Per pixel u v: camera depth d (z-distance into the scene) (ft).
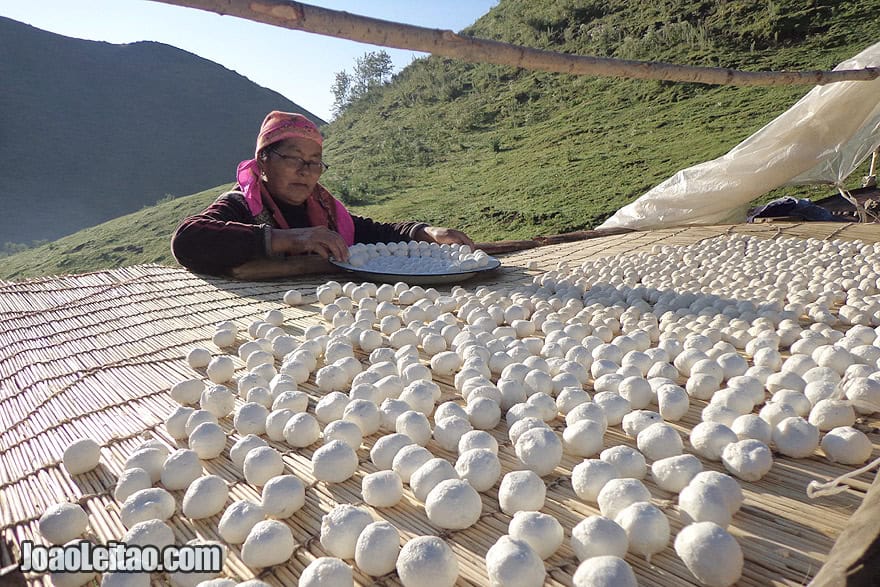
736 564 2.47
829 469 3.35
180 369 5.46
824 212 14.66
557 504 3.21
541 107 49.11
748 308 6.23
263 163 9.50
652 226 15.30
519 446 3.48
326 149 65.26
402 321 6.61
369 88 83.15
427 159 48.70
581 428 3.64
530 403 4.09
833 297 6.52
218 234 8.31
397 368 5.08
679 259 9.41
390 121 63.52
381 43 3.76
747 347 5.20
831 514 2.93
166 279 8.93
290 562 2.86
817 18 36.58
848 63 12.68
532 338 5.65
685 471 3.16
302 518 3.19
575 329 5.78
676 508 3.07
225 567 2.84
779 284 7.25
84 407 4.72
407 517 3.13
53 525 3.01
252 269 8.51
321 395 4.78
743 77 6.50
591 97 45.85
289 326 6.57
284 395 4.32
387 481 3.20
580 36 50.42
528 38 55.16
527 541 2.72
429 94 63.93
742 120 32.01
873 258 7.93
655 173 29.14
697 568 2.51
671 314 6.20
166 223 47.50
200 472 3.58
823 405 3.77
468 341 5.43
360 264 8.60
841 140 13.37
